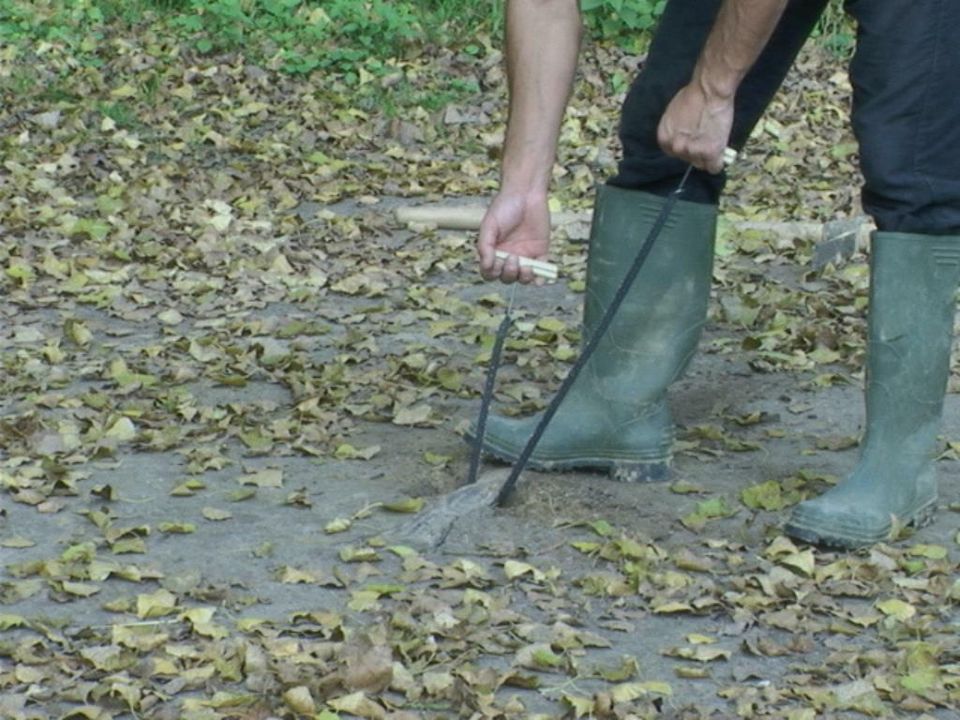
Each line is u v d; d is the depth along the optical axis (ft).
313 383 24.11
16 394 23.82
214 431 22.12
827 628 16.29
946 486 20.33
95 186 38.22
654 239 18.70
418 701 14.58
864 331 27.53
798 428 22.57
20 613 16.42
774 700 14.69
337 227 35.40
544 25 18.24
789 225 35.06
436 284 31.35
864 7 17.63
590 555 17.94
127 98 46.29
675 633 16.20
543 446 20.18
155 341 27.12
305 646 15.47
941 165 17.87
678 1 18.65
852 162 43.19
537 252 18.52
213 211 36.27
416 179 40.52
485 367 25.49
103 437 21.71
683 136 17.54
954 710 14.66
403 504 19.16
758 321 28.12
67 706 14.49
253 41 51.72
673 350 20.10
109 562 17.53
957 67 17.58
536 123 18.28
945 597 16.92
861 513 18.04
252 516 19.10
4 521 18.86
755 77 19.13
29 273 30.68
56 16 51.80
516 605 16.71
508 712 14.38
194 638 15.83
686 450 21.42
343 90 48.75
